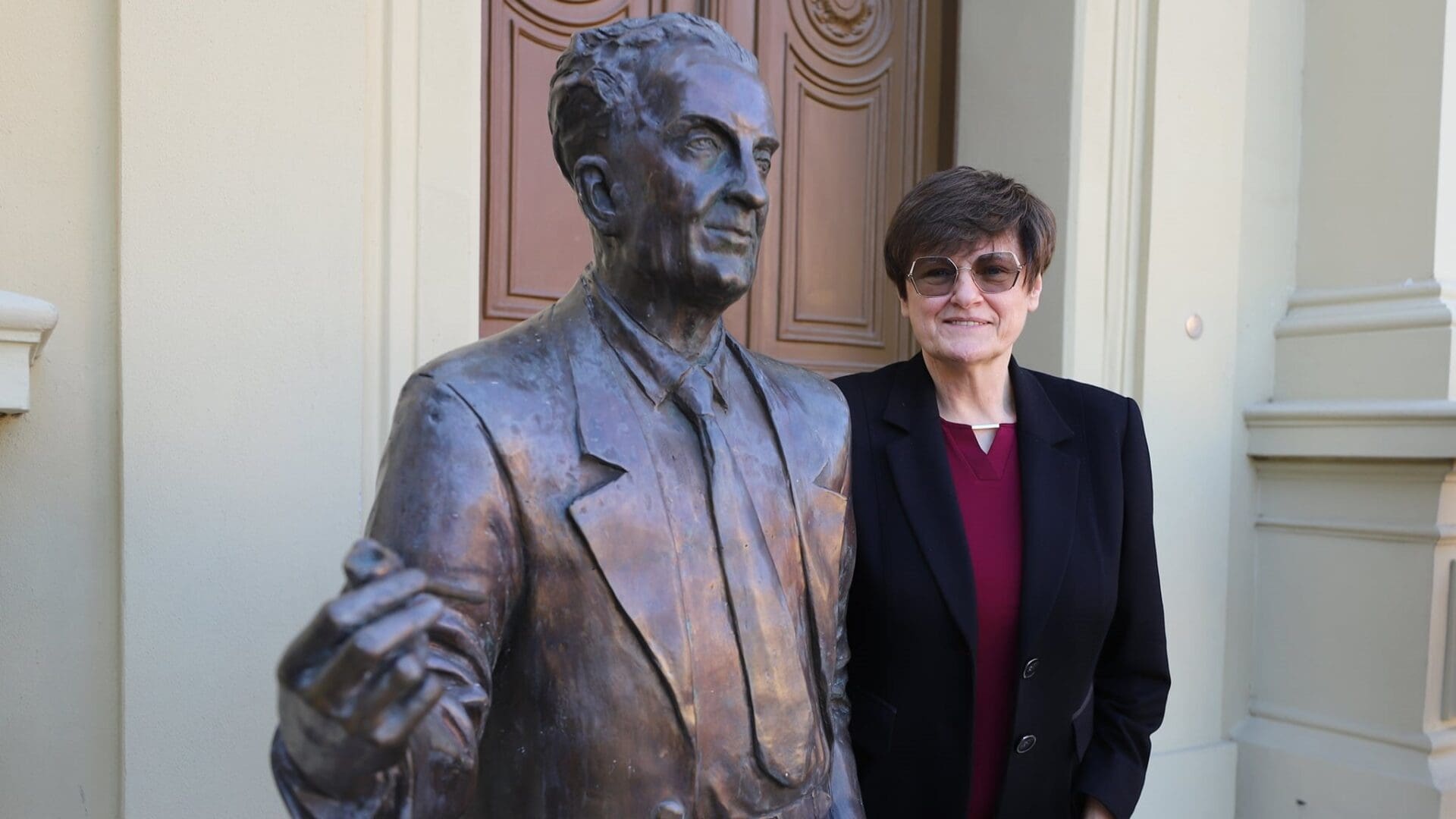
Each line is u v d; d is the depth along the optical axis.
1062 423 1.68
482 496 0.90
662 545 0.95
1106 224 2.60
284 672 0.67
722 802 0.95
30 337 1.32
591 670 0.92
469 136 1.78
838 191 2.62
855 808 1.16
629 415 0.98
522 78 2.11
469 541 0.89
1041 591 1.56
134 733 1.50
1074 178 2.54
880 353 2.73
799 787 1.01
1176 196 2.65
